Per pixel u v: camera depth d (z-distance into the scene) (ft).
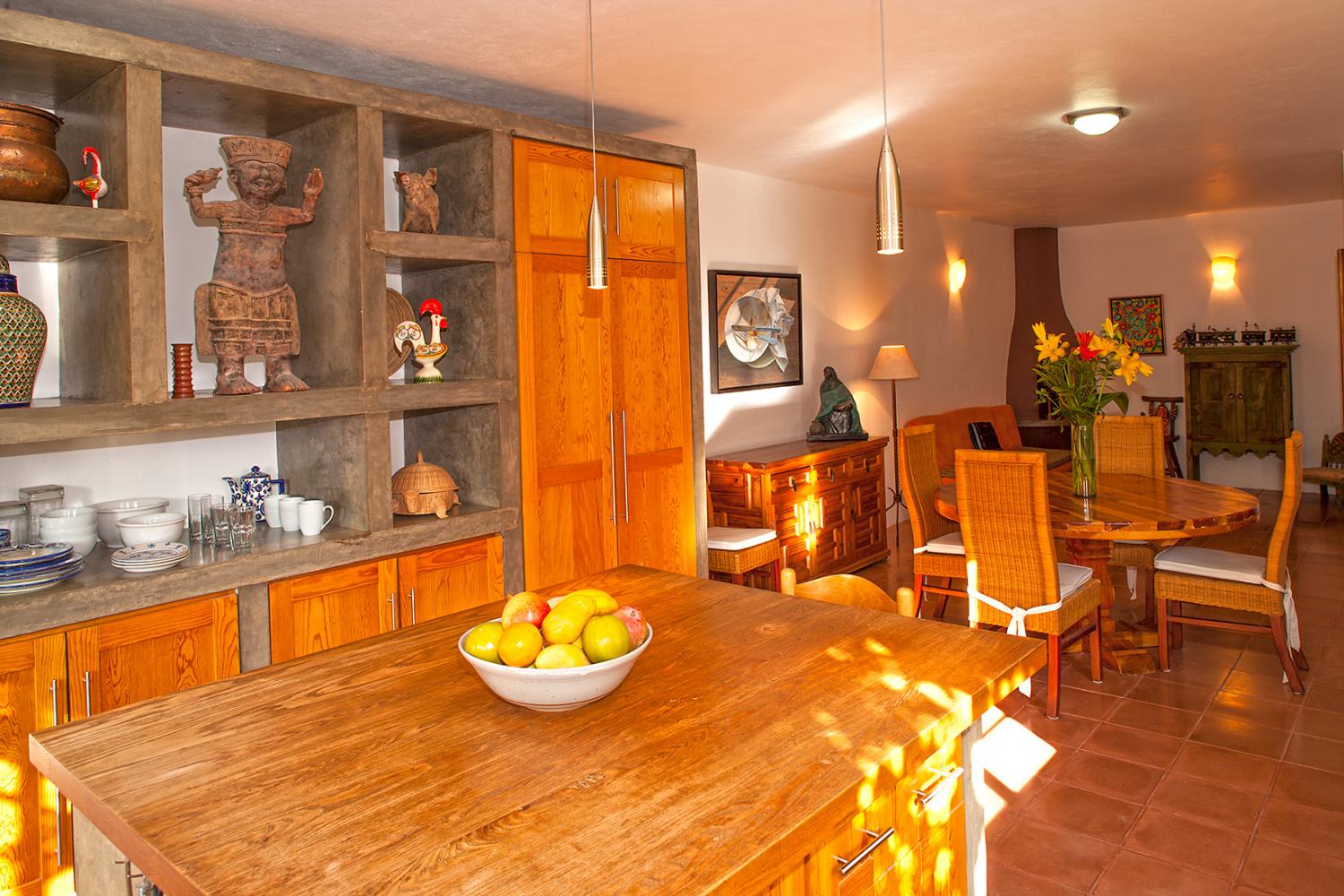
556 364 12.51
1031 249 30.30
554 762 4.51
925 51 11.48
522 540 12.19
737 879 3.53
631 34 10.50
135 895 4.75
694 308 14.49
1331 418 27.02
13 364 8.42
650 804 4.07
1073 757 10.86
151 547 9.43
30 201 8.31
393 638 6.66
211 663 9.36
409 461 13.44
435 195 11.45
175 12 9.45
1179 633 14.58
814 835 3.96
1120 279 30.19
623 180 13.33
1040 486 11.64
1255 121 15.81
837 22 10.34
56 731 5.09
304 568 10.01
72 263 9.84
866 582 7.88
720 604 7.20
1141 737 11.35
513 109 13.88
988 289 29.14
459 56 11.19
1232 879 8.27
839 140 16.37
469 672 5.88
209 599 9.33
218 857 3.73
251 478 11.19
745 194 19.43
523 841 3.78
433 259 11.31
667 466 14.15
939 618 15.40
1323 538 21.68
